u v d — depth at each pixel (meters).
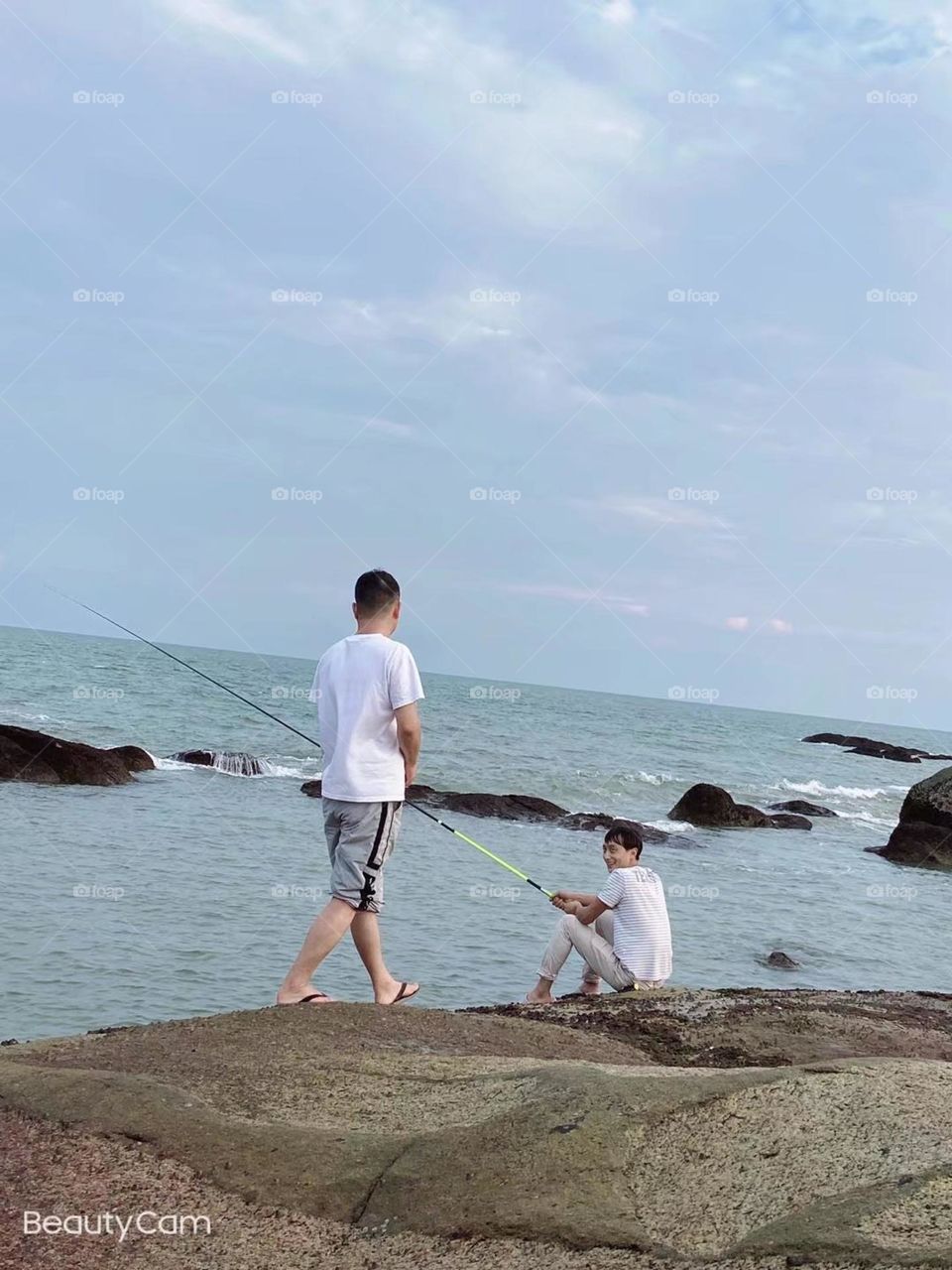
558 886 15.37
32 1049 4.01
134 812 18.05
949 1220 2.42
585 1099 3.13
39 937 9.99
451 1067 3.75
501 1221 2.67
